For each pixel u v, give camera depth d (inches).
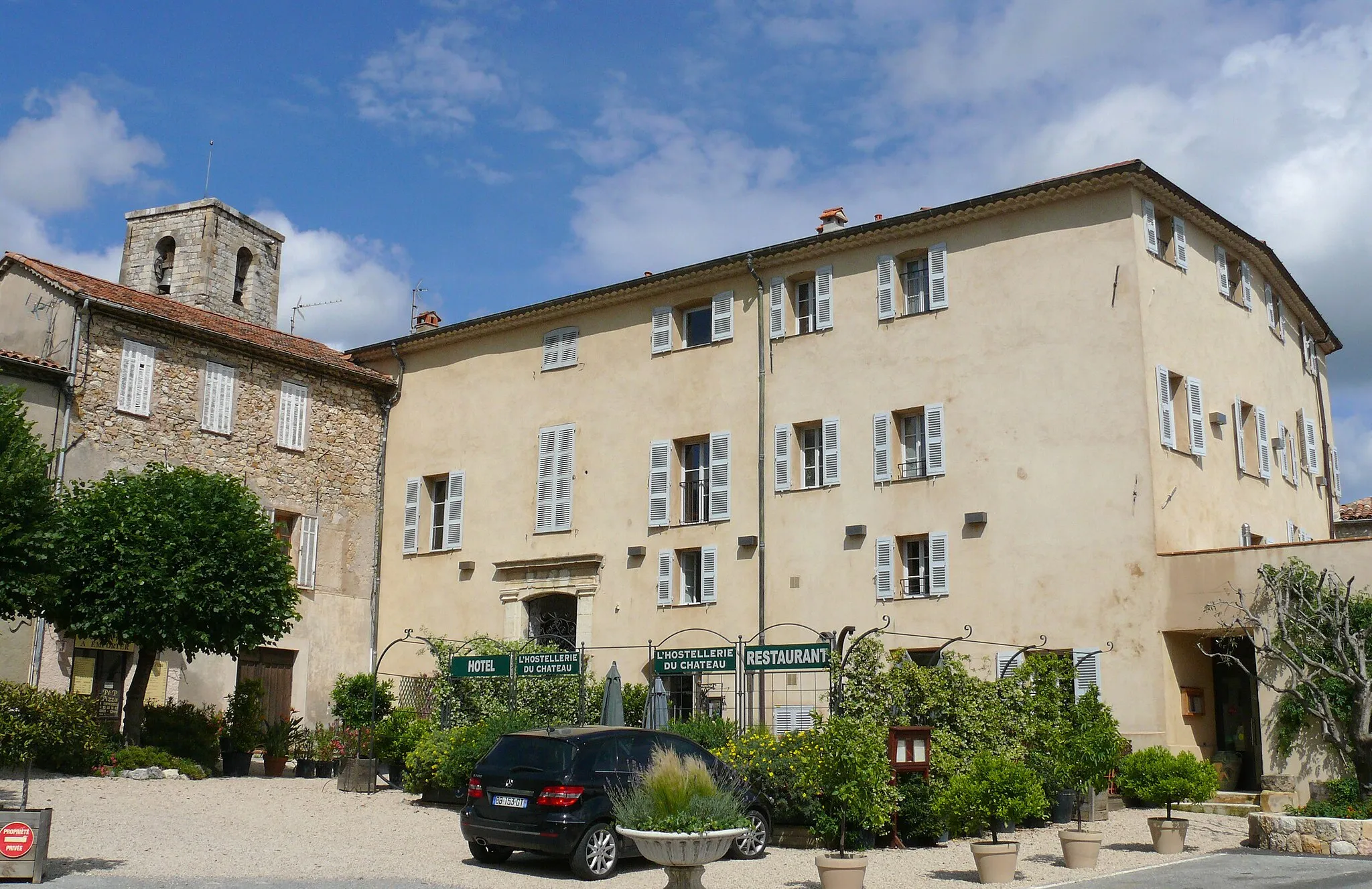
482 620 1043.9
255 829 577.9
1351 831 519.8
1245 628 694.5
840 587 858.1
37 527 589.6
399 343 1150.3
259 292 1353.3
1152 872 481.4
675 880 395.5
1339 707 641.6
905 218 864.9
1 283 962.7
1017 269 825.5
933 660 776.9
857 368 882.1
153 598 766.5
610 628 965.8
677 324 995.3
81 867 455.2
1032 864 506.9
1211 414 837.8
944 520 823.1
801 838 545.6
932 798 560.1
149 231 1326.3
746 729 732.7
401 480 1132.5
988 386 821.9
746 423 928.9
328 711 1047.6
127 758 768.3
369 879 450.9
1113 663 739.4
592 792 471.8
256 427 1026.1
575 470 1018.1
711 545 926.4
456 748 682.2
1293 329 1039.0
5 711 691.4
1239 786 750.5
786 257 926.4
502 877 467.5
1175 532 762.2
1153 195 812.6
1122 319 778.8
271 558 826.2
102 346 915.4
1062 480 780.6
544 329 1068.5
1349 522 1060.5
